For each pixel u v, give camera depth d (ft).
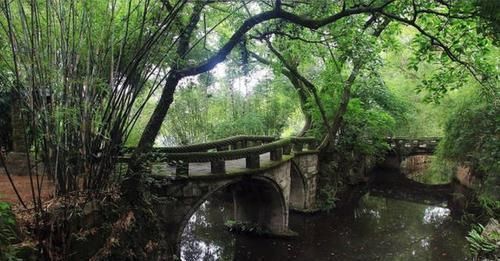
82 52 14.35
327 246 30.73
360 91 47.14
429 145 60.49
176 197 21.42
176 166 21.54
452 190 50.93
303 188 38.99
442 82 21.18
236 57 27.68
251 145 35.22
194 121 49.47
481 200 33.22
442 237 33.14
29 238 11.44
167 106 18.57
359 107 43.55
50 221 12.10
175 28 17.51
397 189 53.62
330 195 41.83
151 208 18.39
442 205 45.01
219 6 21.52
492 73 19.30
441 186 54.70
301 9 21.42
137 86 15.93
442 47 18.62
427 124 67.26
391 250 30.04
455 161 39.22
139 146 17.99
